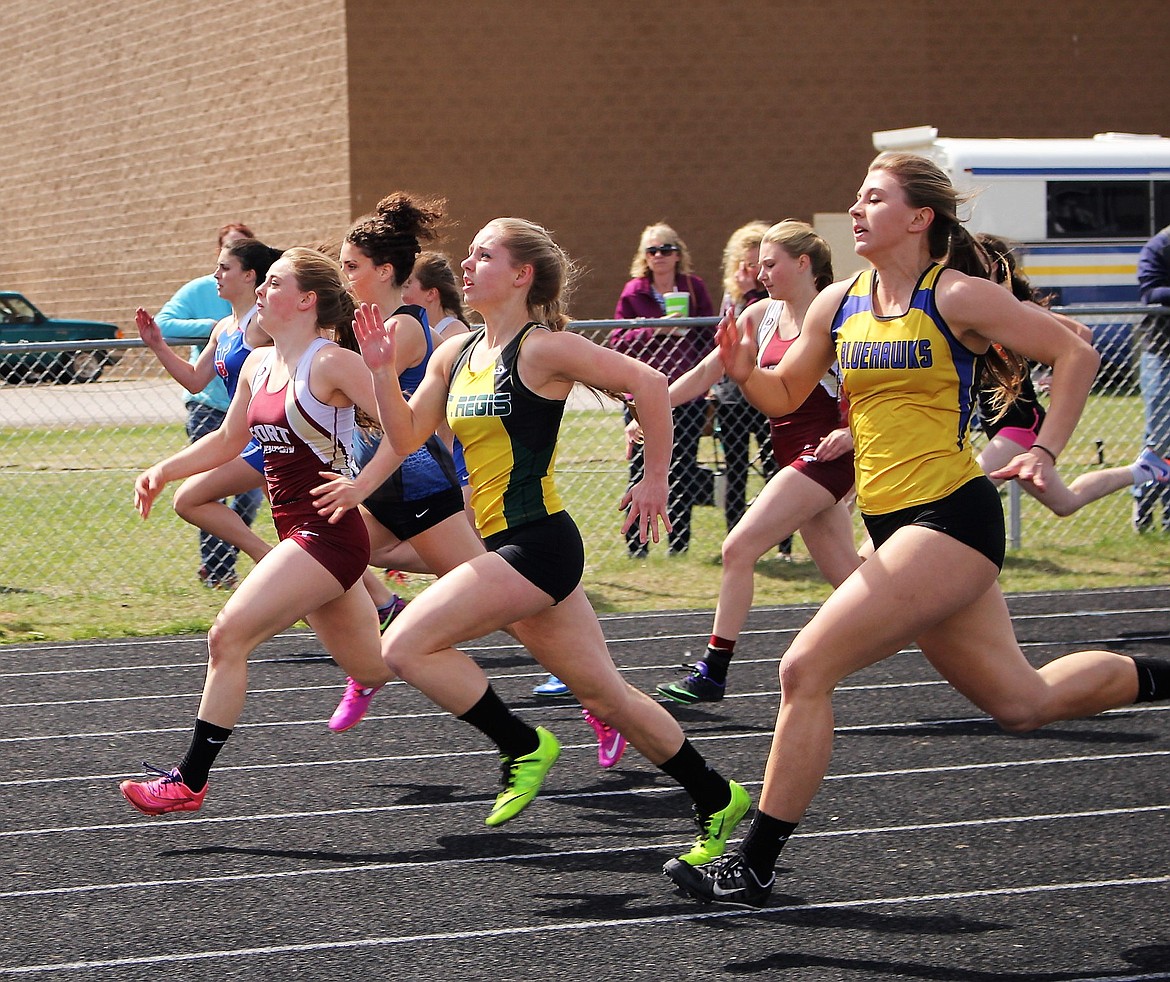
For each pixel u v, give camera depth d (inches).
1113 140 2119.8
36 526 1098.1
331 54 2349.9
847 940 387.2
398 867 444.8
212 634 460.1
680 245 981.2
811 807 498.9
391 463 441.1
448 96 2354.8
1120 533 1059.3
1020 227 2068.2
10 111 3046.3
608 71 2395.4
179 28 2628.0
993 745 573.3
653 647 756.6
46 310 3029.0
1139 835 468.4
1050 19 2513.5
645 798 509.7
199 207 2642.7
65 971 372.8
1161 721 604.7
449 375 436.1
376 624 509.4
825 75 2460.6
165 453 1378.0
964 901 413.7
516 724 429.4
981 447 1144.8
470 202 2373.3
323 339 470.9
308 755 568.1
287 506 473.4
